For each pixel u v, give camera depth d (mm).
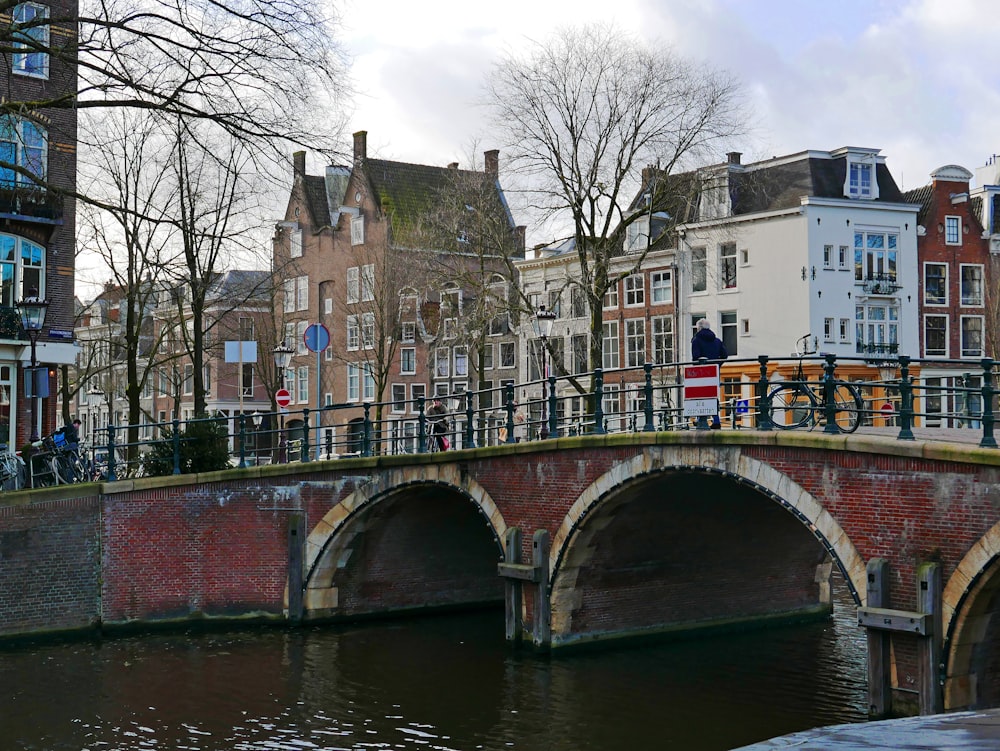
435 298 53156
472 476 22656
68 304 30578
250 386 60844
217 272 33594
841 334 42188
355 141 55188
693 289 44125
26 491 22609
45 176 27547
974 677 15328
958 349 44469
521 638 22250
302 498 24828
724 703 18516
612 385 46250
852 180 42812
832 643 23438
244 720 17531
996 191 45438
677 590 23828
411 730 17047
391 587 26266
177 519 24281
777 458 17328
